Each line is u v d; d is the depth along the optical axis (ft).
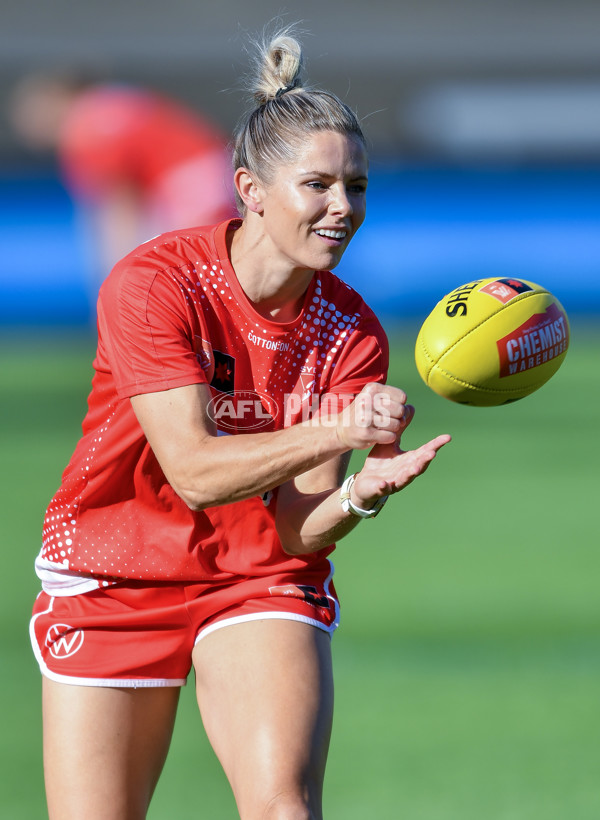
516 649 65.10
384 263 174.09
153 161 124.88
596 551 85.81
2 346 169.68
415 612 71.67
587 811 46.06
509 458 119.34
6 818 45.57
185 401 34.06
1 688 60.13
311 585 37.58
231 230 37.22
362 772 49.98
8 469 108.78
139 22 212.43
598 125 183.52
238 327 36.24
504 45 202.49
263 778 32.71
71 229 171.42
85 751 35.42
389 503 102.12
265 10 218.79
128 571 36.58
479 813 45.75
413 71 189.06
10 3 208.13
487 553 85.35
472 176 176.24
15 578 77.25
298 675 34.55
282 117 34.71
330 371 37.58
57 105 132.57
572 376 162.61
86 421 37.40
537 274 176.65
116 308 35.12
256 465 32.83
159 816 46.83
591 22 215.10
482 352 34.50
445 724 55.42
